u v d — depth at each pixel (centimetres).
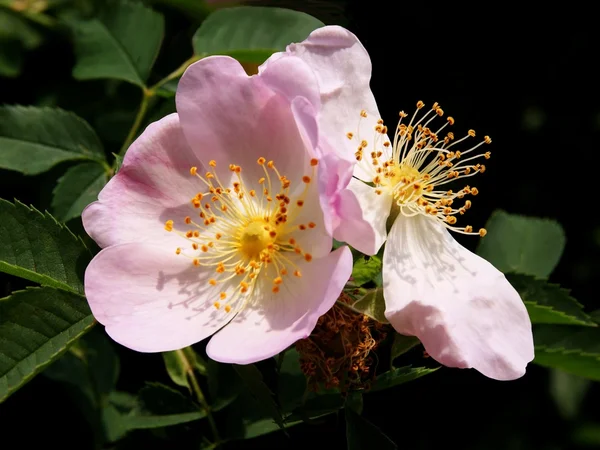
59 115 25
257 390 21
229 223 22
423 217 22
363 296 21
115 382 25
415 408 28
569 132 37
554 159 37
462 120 35
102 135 28
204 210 22
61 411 25
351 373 21
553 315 24
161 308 21
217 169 22
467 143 35
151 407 23
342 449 24
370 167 22
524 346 21
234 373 23
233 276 21
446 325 20
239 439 23
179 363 23
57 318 21
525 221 27
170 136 21
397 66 33
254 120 21
